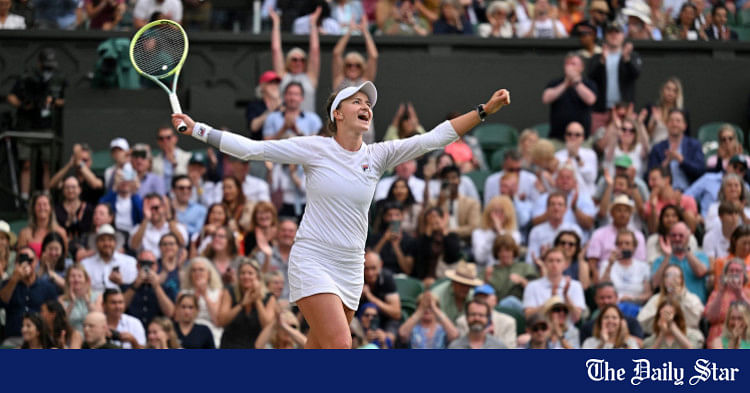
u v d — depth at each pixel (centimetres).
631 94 3391
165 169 3094
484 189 3088
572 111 3262
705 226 2861
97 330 2356
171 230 2781
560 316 2486
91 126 3388
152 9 3512
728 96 3678
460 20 3684
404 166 2952
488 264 2781
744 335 2394
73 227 2870
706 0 3928
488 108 1513
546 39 3631
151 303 2514
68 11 3903
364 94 1522
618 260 2691
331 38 3553
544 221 2852
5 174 3139
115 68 3444
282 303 2472
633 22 3712
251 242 2736
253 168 3103
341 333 1495
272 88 3241
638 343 2458
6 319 2516
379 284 2528
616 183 2917
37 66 3475
